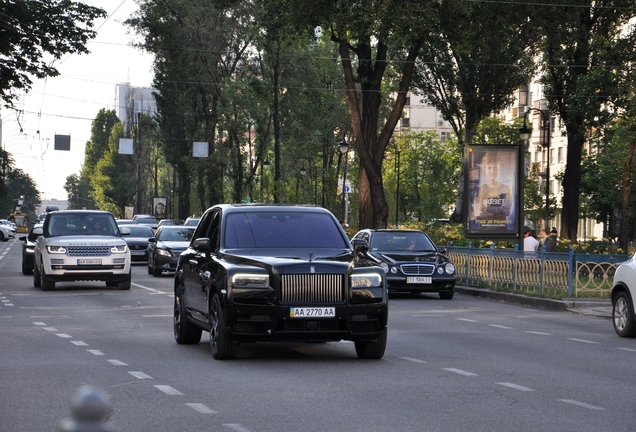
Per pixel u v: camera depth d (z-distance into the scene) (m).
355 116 44.22
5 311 22.14
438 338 16.98
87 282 34.44
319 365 12.96
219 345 13.31
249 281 13.16
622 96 44.69
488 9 41.56
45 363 12.91
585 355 14.69
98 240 29.55
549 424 8.65
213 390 10.56
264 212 14.88
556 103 48.34
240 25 72.31
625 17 47.59
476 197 35.91
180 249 38.31
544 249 27.50
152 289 30.61
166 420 8.63
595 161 76.88
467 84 65.81
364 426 8.41
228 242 14.33
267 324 13.13
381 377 11.78
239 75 75.44
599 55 45.56
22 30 47.97
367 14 38.38
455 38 41.50
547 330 19.11
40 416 8.90
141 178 137.12
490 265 30.88
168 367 12.59
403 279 28.27
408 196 103.94
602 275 26.31
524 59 64.25
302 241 14.42
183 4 73.69
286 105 72.62
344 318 13.25
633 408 9.68
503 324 20.31
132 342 15.77
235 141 77.19
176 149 99.38
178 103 88.00
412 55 43.38
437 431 8.21
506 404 9.77
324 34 44.28
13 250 73.25
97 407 2.33
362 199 45.53
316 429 8.23
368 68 45.16
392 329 18.64
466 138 68.31
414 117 147.75
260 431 8.12
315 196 83.19
